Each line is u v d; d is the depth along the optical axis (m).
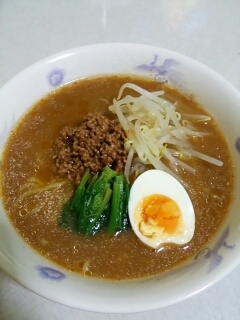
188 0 0.35
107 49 0.24
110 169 0.21
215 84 0.23
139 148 0.22
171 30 0.32
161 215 0.20
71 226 0.21
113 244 0.20
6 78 0.28
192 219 0.21
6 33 0.31
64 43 0.31
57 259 0.19
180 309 0.20
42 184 0.22
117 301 0.16
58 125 0.24
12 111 0.23
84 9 0.33
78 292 0.16
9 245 0.18
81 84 0.25
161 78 0.25
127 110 0.24
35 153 0.23
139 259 0.20
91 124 0.22
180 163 0.23
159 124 0.23
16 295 0.20
